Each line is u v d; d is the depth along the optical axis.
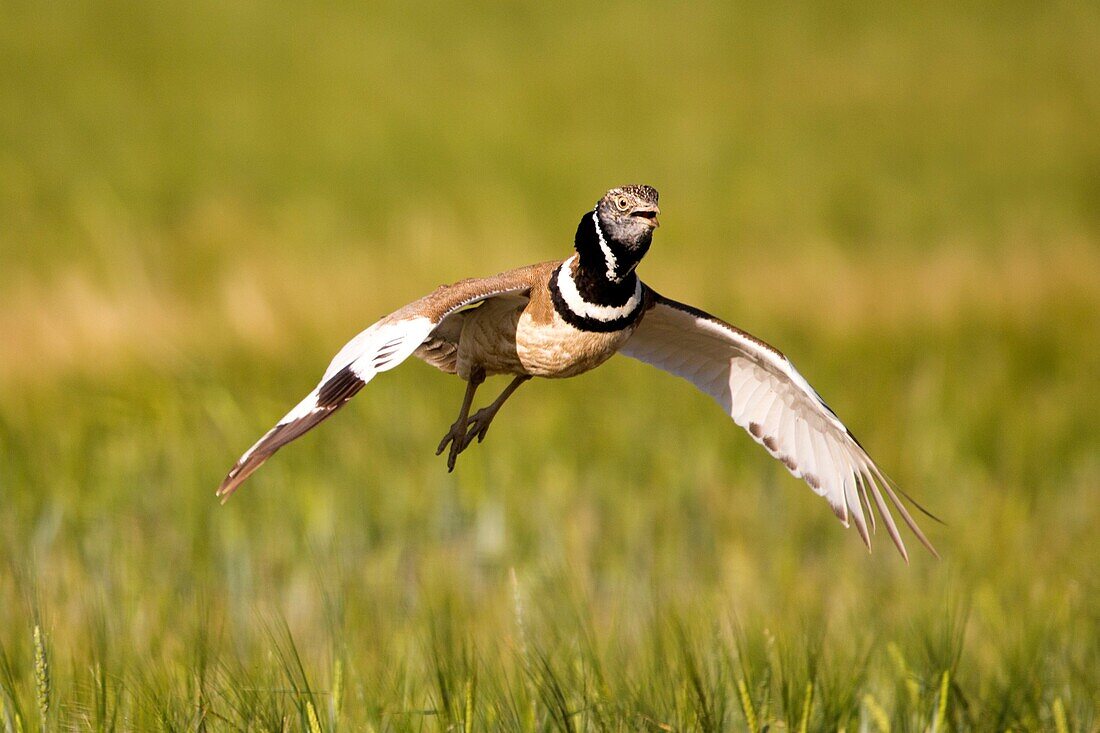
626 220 7.97
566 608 9.95
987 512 13.07
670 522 13.09
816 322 19.30
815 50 41.34
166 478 13.52
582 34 41.88
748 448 15.18
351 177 29.58
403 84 36.88
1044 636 9.76
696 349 9.09
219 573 11.59
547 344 8.16
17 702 7.69
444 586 10.53
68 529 12.27
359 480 13.48
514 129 33.84
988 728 8.66
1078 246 25.30
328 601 9.09
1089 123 36.28
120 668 8.27
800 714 8.20
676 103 36.50
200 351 16.52
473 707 7.54
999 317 19.78
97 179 28.17
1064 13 44.78
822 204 29.64
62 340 16.81
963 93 38.25
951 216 29.38
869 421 15.80
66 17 39.88
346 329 17.67
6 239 23.67
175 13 41.00
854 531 13.28
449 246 22.70
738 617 10.01
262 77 36.59
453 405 15.67
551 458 14.40
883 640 9.88
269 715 7.70
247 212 26.27
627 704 8.23
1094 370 18.11
